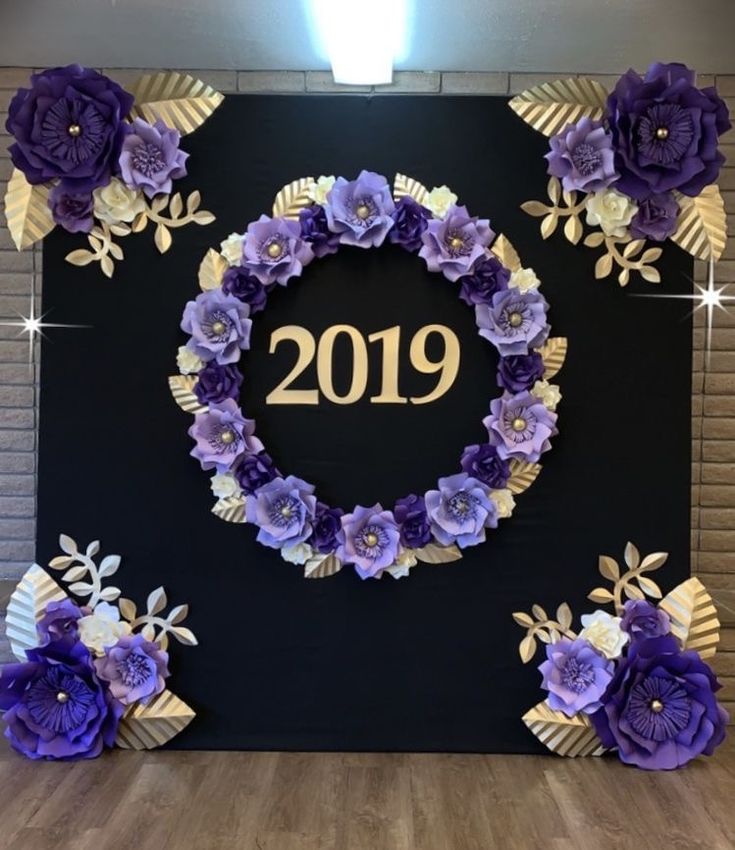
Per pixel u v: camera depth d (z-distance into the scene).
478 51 2.54
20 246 2.32
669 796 2.11
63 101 2.29
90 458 2.36
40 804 2.03
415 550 2.33
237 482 2.31
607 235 2.33
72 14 2.36
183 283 2.34
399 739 2.35
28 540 2.69
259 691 2.35
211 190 2.34
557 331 2.34
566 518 2.34
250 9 2.32
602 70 2.66
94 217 2.34
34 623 2.34
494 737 2.35
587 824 1.97
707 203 2.33
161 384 2.35
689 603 2.33
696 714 2.26
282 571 2.35
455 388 2.35
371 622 2.35
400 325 2.34
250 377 2.35
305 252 2.30
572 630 2.35
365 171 2.29
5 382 2.68
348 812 2.01
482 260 2.30
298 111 2.33
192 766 2.25
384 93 2.64
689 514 2.35
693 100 2.25
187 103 2.33
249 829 1.93
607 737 2.29
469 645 2.35
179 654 2.36
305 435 2.35
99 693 2.28
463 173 2.33
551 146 2.31
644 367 2.34
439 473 2.35
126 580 2.36
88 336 2.35
